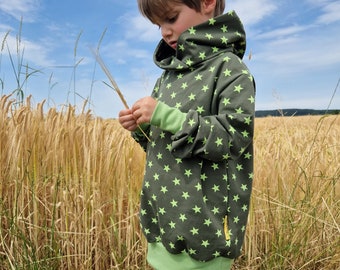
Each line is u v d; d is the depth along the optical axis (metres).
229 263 1.27
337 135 4.89
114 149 2.80
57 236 2.39
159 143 1.32
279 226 2.67
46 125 2.80
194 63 1.31
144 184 1.34
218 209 1.21
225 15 1.30
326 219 2.70
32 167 2.54
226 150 1.13
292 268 2.48
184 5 1.30
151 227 1.34
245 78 1.22
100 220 2.43
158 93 1.48
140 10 1.38
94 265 2.46
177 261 1.25
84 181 2.53
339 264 2.50
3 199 2.48
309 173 3.02
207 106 1.25
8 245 2.33
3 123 2.62
